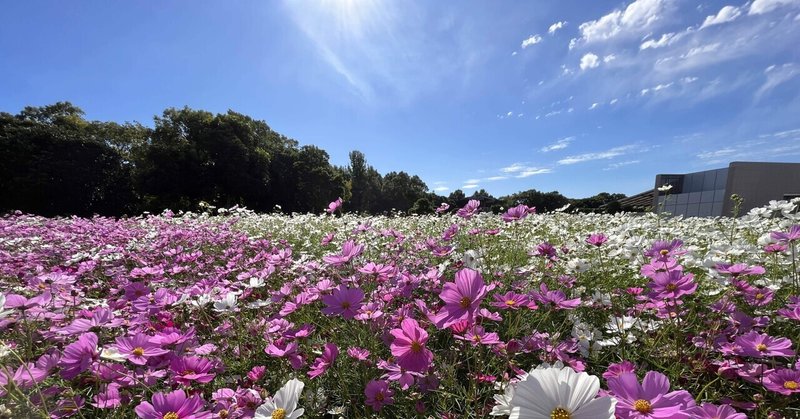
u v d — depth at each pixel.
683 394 0.75
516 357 1.62
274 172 29.03
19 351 1.52
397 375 1.26
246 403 1.19
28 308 1.51
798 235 1.86
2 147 22.38
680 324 1.65
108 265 3.27
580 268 2.37
